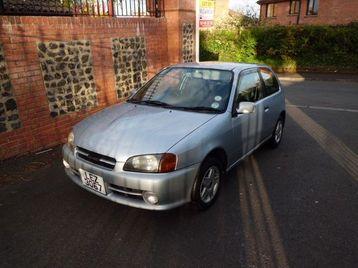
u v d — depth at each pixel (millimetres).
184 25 9492
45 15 6090
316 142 6328
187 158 3363
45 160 5207
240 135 4336
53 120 5852
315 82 13898
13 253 3088
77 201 3992
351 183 4598
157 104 4344
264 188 4398
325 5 23828
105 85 7082
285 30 16891
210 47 18156
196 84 4469
